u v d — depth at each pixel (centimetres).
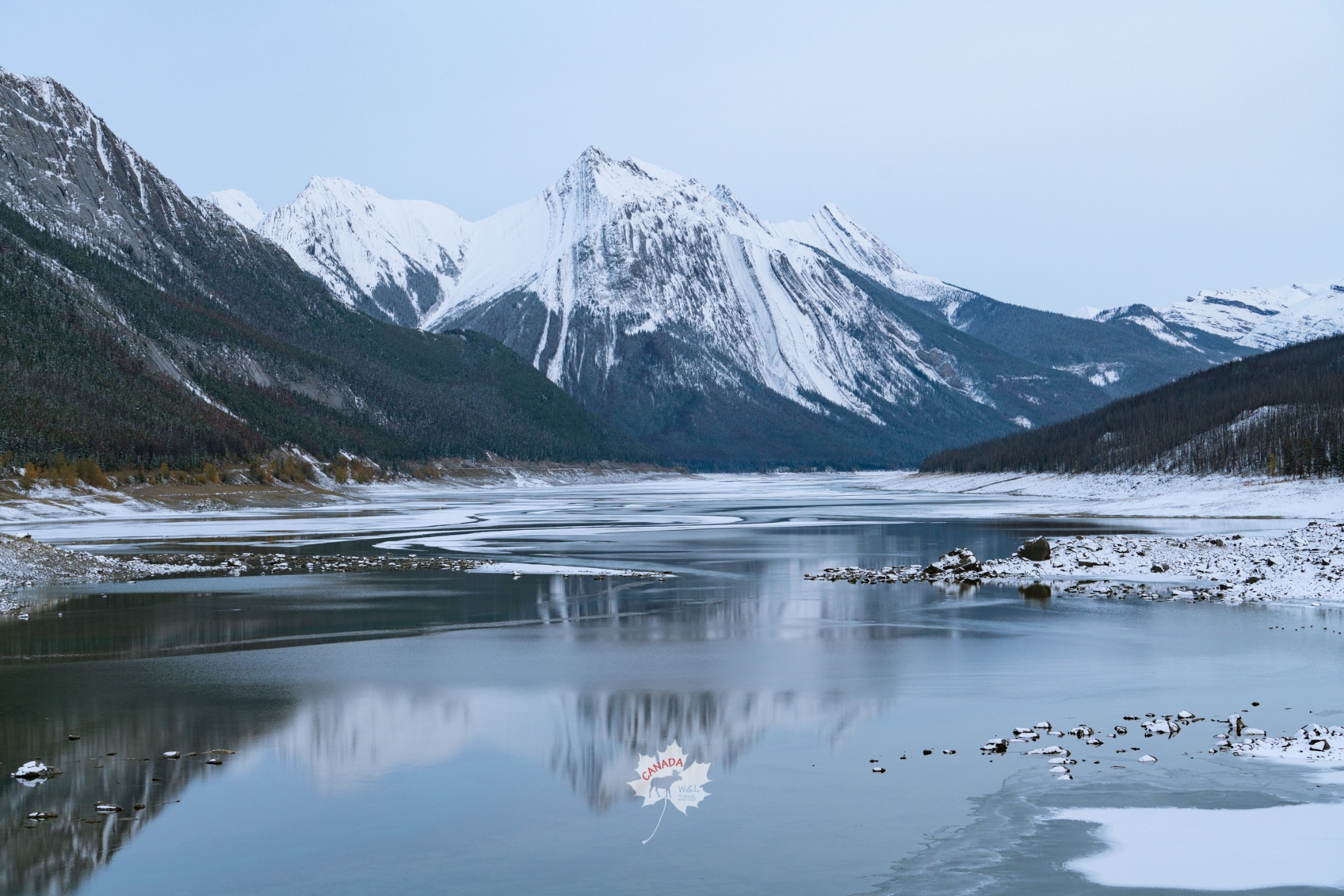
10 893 1655
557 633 4244
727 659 3650
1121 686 3139
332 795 2131
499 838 1894
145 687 3173
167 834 1909
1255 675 3291
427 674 3384
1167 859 1736
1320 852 1756
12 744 2511
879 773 2253
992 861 1744
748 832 1908
